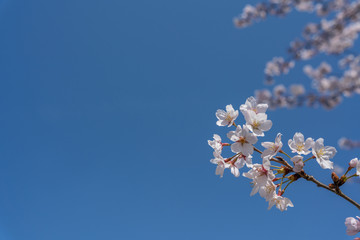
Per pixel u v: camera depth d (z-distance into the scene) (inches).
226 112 33.0
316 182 30.1
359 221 30.7
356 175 30.0
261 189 31.4
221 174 32.1
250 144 31.3
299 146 31.3
